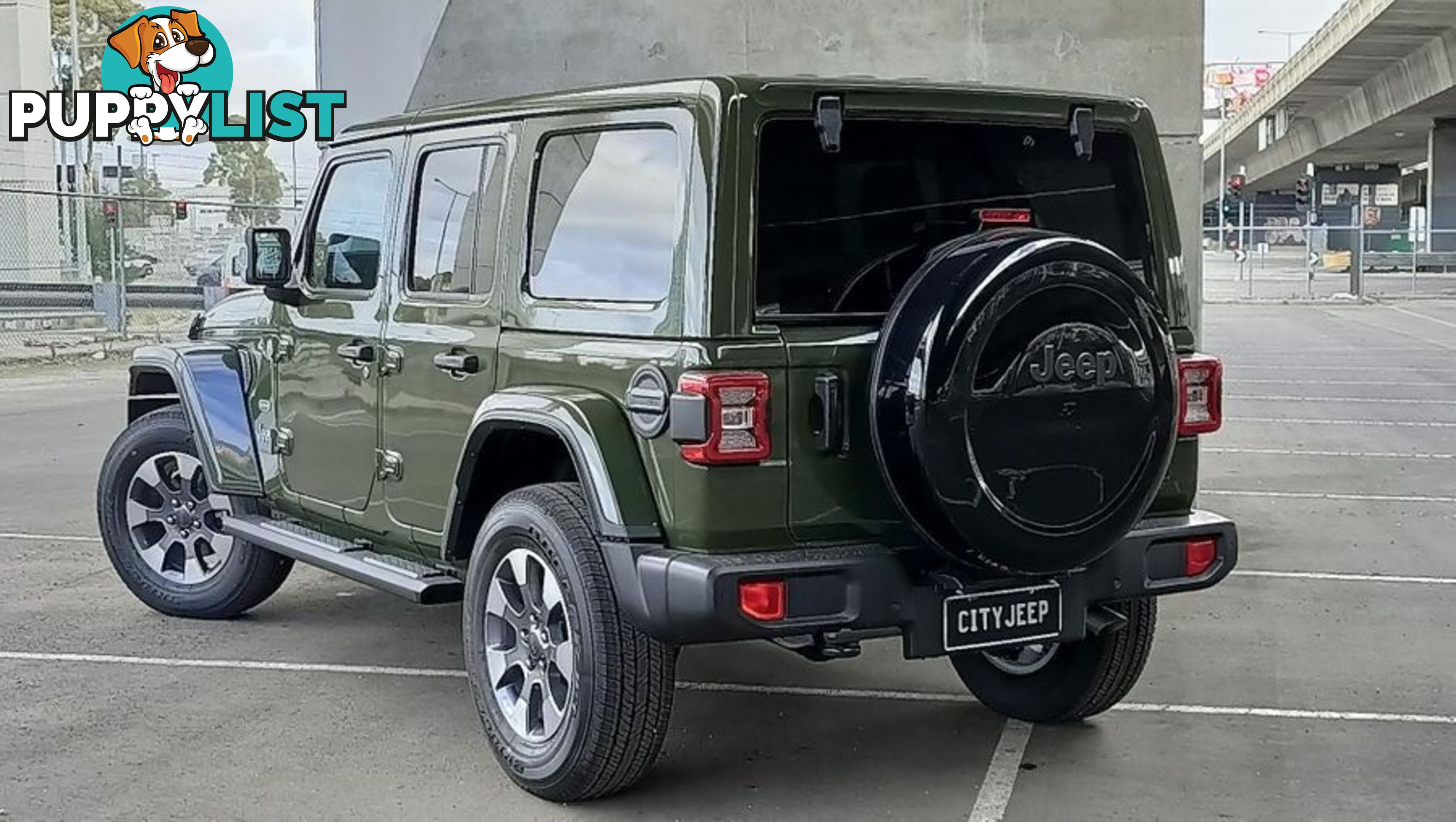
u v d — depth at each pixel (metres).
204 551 7.35
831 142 4.58
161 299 27.50
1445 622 7.34
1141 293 4.59
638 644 4.62
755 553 4.45
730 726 5.78
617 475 4.55
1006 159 4.96
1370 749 5.51
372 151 6.03
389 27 11.05
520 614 5.05
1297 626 7.28
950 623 4.59
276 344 6.55
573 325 4.86
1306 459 12.50
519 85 10.73
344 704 6.02
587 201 4.91
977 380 4.35
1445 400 16.78
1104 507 4.58
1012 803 4.97
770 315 4.49
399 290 5.73
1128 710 5.98
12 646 6.86
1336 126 67.19
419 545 5.68
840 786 5.12
